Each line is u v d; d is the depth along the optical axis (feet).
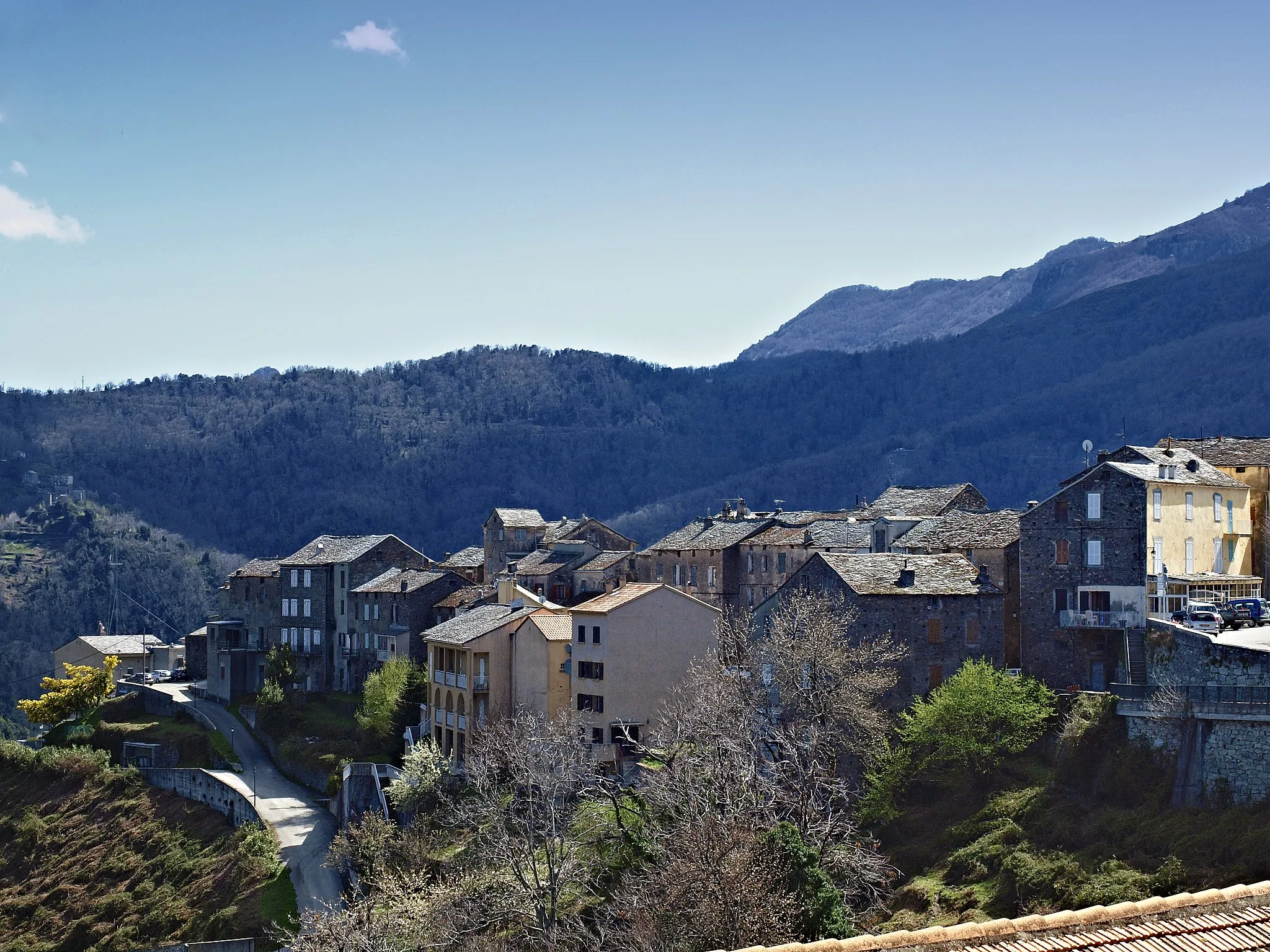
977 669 286.05
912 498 426.51
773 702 297.74
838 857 235.61
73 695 520.42
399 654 478.18
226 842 377.71
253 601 557.33
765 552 440.45
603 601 350.43
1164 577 294.87
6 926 384.47
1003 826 254.68
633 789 273.75
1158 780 246.68
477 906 246.47
